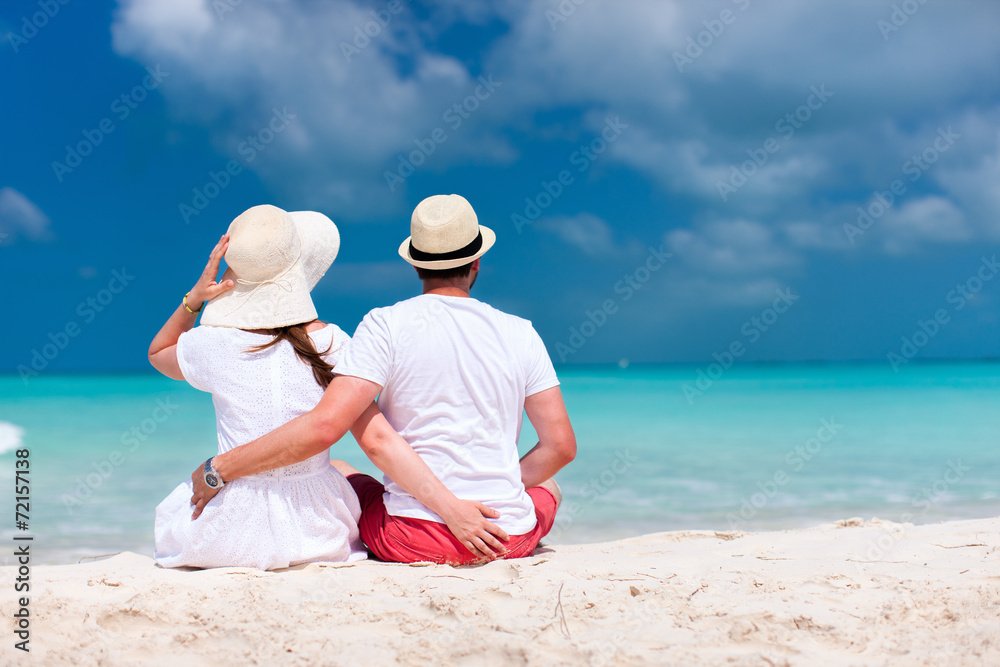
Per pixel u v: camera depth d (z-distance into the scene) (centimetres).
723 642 167
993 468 740
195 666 161
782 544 301
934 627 177
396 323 246
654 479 707
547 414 269
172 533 244
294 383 247
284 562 244
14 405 1906
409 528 249
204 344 247
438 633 175
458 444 250
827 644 166
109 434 1173
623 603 197
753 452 911
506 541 248
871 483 662
